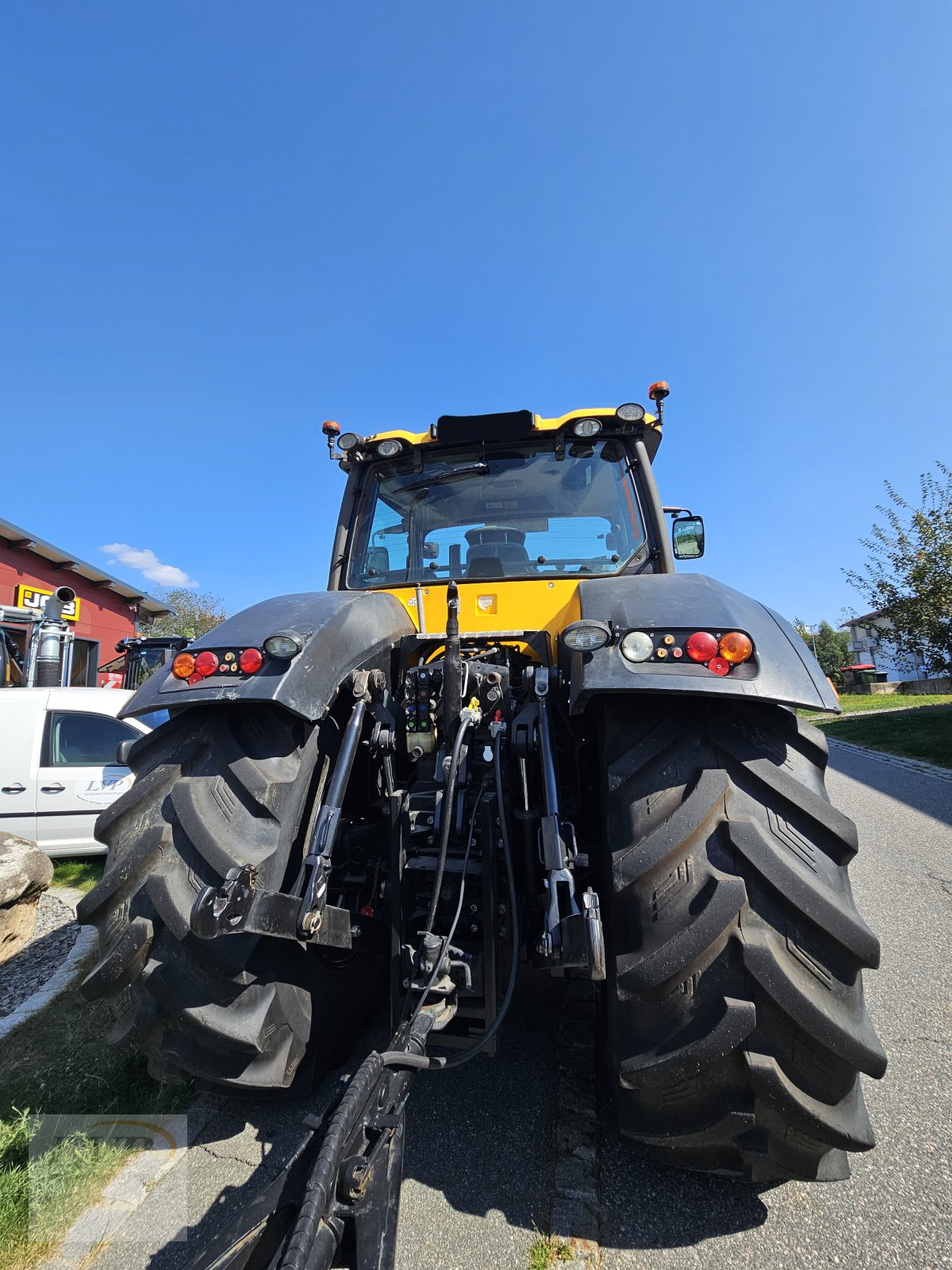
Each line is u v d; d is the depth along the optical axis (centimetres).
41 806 527
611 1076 169
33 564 1412
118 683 1596
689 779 157
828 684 168
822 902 139
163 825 170
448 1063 149
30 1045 257
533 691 210
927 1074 224
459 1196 170
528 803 192
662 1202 167
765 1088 135
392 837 182
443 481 302
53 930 409
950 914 369
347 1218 100
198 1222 165
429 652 250
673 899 145
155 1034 171
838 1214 164
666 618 167
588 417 285
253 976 168
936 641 1426
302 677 179
